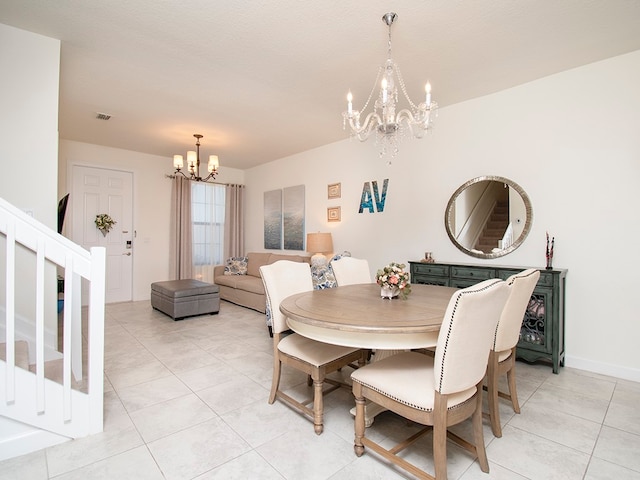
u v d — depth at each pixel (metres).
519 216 3.07
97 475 1.50
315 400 1.85
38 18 2.14
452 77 2.92
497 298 1.39
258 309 4.76
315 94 3.28
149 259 5.68
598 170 2.68
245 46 2.46
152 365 2.81
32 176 2.30
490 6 2.01
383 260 4.25
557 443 1.75
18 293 2.34
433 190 3.73
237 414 2.04
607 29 2.24
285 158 5.82
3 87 2.21
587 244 2.73
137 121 4.03
